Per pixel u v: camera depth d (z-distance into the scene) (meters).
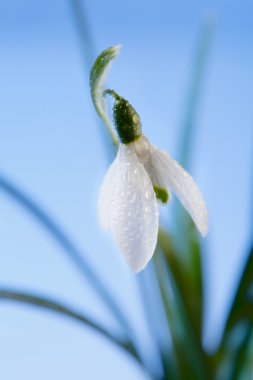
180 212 0.28
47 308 0.24
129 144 0.16
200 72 0.28
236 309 0.26
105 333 0.25
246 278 0.26
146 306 0.28
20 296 0.23
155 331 0.28
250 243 0.26
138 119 0.16
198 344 0.27
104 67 0.16
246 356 0.27
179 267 0.27
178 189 0.16
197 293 0.27
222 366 0.28
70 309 0.24
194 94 0.28
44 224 0.27
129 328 0.27
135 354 0.26
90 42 0.27
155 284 0.27
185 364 0.28
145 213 0.16
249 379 0.27
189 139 0.28
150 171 0.16
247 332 0.27
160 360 0.28
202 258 0.28
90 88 0.16
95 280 0.27
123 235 0.16
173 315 0.28
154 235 0.16
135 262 0.16
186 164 0.28
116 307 0.27
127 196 0.16
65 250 0.27
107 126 0.17
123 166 0.16
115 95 0.16
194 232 0.27
